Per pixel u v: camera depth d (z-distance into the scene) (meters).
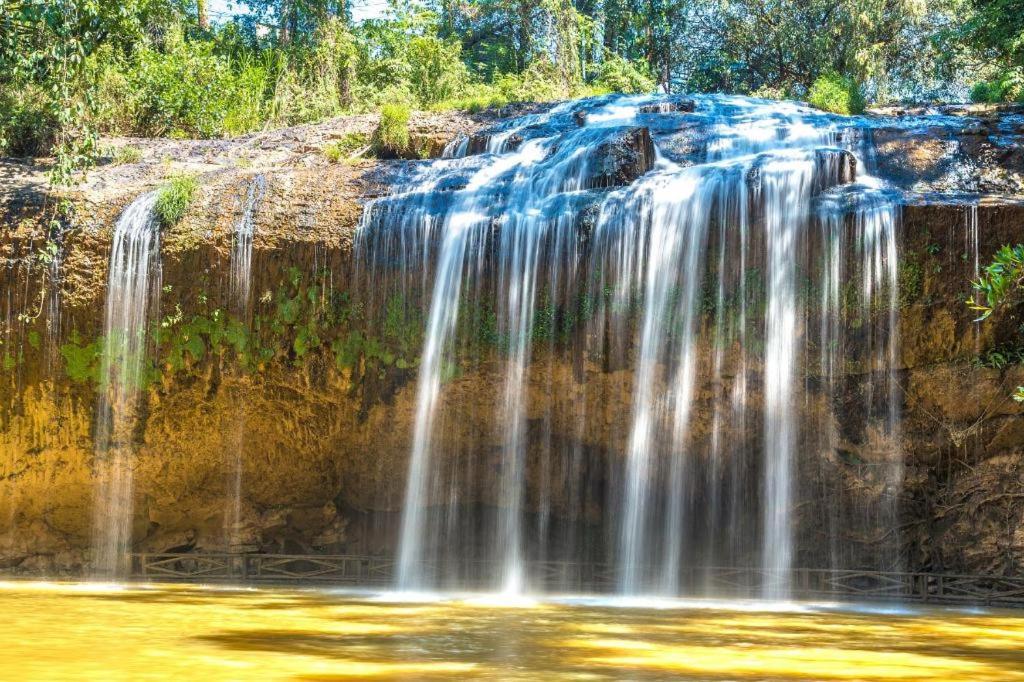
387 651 8.50
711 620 11.75
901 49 38.53
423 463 16.50
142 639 9.11
